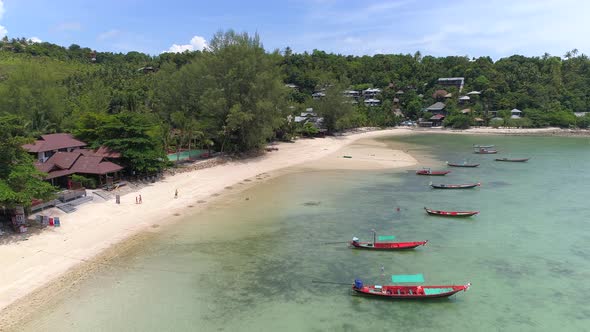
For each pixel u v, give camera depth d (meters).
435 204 58.75
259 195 63.03
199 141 94.56
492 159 100.06
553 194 64.56
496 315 29.97
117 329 27.31
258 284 34.16
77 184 55.72
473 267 37.94
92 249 39.84
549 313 30.23
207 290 32.97
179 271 36.25
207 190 64.81
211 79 87.50
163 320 28.52
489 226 49.28
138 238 43.78
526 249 42.25
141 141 64.06
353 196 62.81
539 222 50.78
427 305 31.27
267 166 86.25
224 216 52.22
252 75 88.00
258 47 91.44
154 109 110.50
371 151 112.38
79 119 72.94
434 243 43.81
